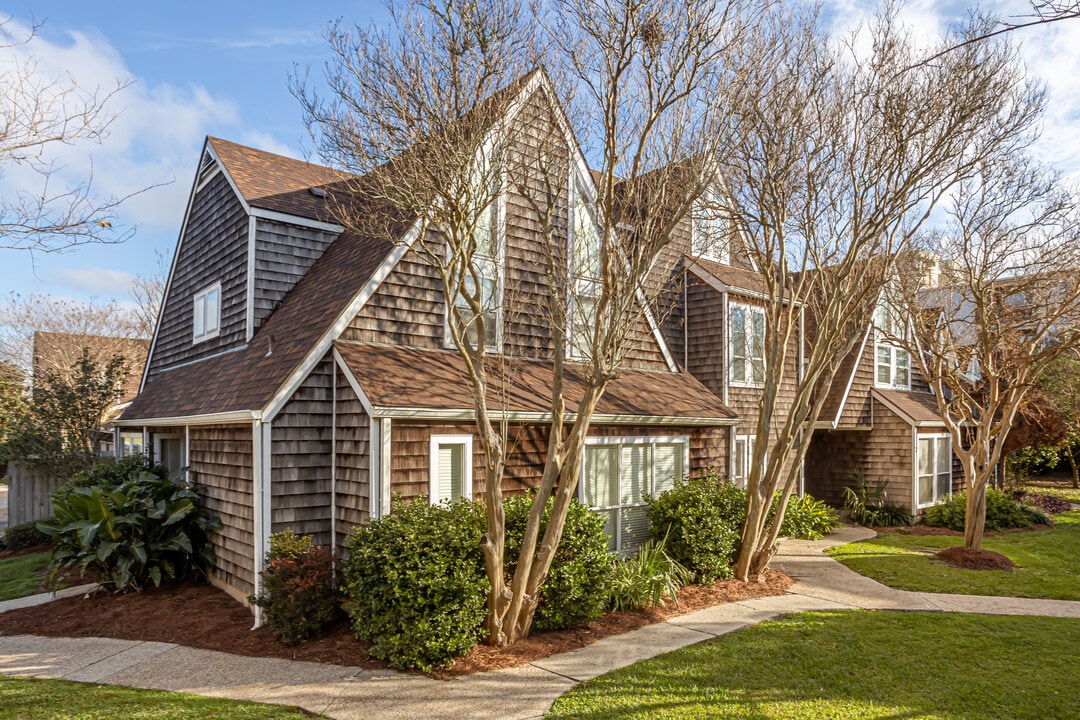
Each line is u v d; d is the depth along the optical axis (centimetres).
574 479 729
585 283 1141
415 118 709
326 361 872
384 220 1000
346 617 785
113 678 641
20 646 751
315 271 1152
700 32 739
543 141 797
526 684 613
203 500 1033
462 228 737
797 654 689
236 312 1169
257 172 1268
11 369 2275
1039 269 1245
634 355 1277
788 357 1666
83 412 1600
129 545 941
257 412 803
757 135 959
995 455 1208
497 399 901
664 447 1163
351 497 830
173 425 1168
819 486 1894
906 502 1730
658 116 771
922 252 1467
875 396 1792
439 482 848
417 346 973
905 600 928
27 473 1566
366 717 545
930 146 953
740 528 1070
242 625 792
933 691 598
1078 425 2052
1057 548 1334
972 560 1169
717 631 772
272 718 539
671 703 570
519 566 712
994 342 1258
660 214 846
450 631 655
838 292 1054
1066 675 639
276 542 751
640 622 807
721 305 1503
